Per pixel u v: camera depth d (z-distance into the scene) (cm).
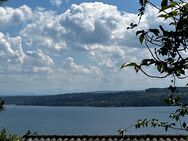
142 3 324
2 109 965
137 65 322
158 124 371
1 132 1404
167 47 317
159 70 322
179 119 356
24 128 15912
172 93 354
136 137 1870
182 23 308
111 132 13875
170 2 308
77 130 15062
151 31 318
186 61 317
